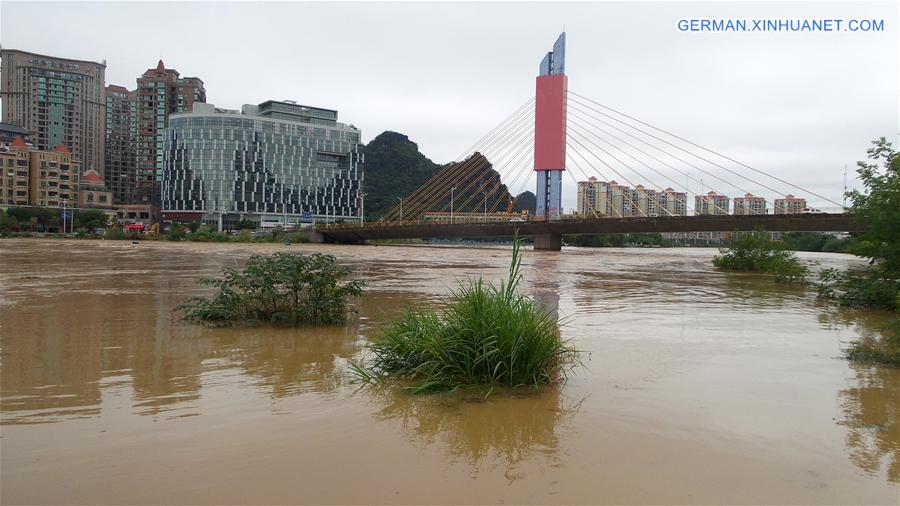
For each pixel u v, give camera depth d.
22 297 11.46
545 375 5.17
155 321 8.47
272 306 9.10
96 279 15.83
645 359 6.20
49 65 155.62
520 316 5.45
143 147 165.62
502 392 4.89
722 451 3.61
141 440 3.67
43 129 154.00
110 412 4.24
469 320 5.38
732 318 9.72
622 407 4.47
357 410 4.35
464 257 40.62
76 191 119.00
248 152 129.38
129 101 172.88
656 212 82.19
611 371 5.65
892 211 12.33
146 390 4.84
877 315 10.57
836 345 7.27
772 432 3.96
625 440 3.77
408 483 3.10
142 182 166.38
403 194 148.38
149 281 15.24
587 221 59.41
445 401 4.61
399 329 5.86
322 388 4.96
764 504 2.94
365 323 8.56
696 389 5.01
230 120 127.88
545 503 2.90
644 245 116.31
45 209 99.88
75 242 64.12
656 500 2.95
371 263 29.39
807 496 3.04
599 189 85.50
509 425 4.04
